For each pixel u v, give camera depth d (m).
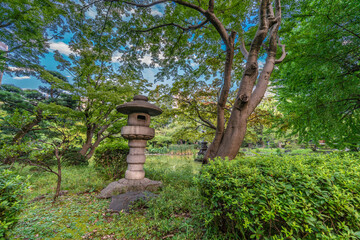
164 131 27.17
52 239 2.15
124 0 4.02
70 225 2.50
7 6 4.46
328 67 4.65
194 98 6.73
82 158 7.99
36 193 3.79
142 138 4.56
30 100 8.88
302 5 4.92
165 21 4.93
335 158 2.21
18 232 2.17
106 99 6.93
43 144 3.71
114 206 3.17
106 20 4.23
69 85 6.85
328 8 4.62
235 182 1.66
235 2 4.10
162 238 2.19
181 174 5.73
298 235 1.43
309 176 1.55
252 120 6.92
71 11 3.80
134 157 4.47
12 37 5.37
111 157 6.05
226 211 1.89
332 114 4.61
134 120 4.57
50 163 6.79
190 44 5.60
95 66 6.58
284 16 5.34
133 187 4.09
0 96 7.60
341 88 4.57
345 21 4.58
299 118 5.22
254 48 3.72
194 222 2.44
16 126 3.72
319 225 1.23
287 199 1.38
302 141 6.00
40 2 3.48
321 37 4.88
